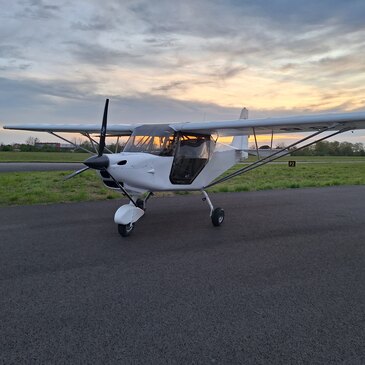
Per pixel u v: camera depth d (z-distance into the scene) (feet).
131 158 18.03
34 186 37.88
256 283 12.45
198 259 15.16
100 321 9.46
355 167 94.48
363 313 10.17
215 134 23.97
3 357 7.73
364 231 21.13
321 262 15.06
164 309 10.25
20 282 12.23
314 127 20.45
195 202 31.53
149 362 7.61
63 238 18.29
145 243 17.63
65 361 7.61
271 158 22.00
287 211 27.89
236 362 7.64
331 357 7.87
